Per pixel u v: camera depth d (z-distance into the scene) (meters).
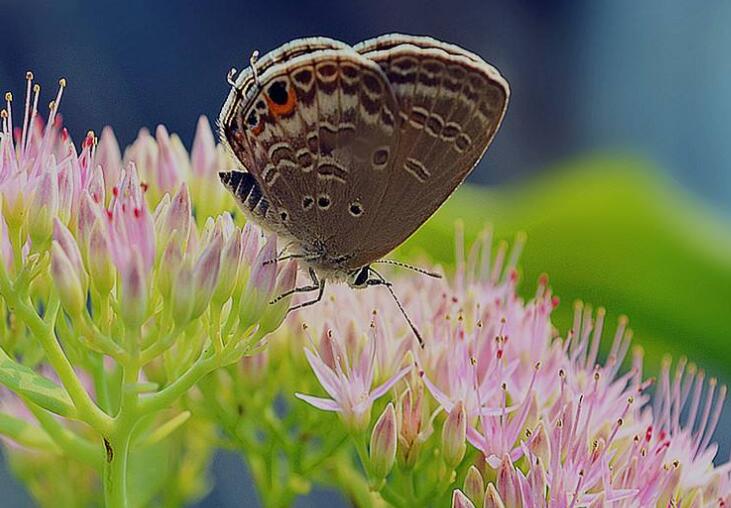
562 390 0.16
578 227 0.18
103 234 0.15
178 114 0.26
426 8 0.30
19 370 0.15
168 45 0.26
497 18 0.31
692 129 0.31
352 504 0.17
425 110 0.16
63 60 0.25
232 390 0.17
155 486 0.17
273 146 0.16
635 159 0.18
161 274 0.15
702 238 0.18
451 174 0.16
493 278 0.17
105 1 0.26
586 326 0.17
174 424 0.16
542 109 0.31
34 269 0.15
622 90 0.32
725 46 0.31
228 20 0.27
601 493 0.15
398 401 0.16
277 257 0.16
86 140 0.16
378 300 0.17
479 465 0.16
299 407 0.17
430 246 0.18
